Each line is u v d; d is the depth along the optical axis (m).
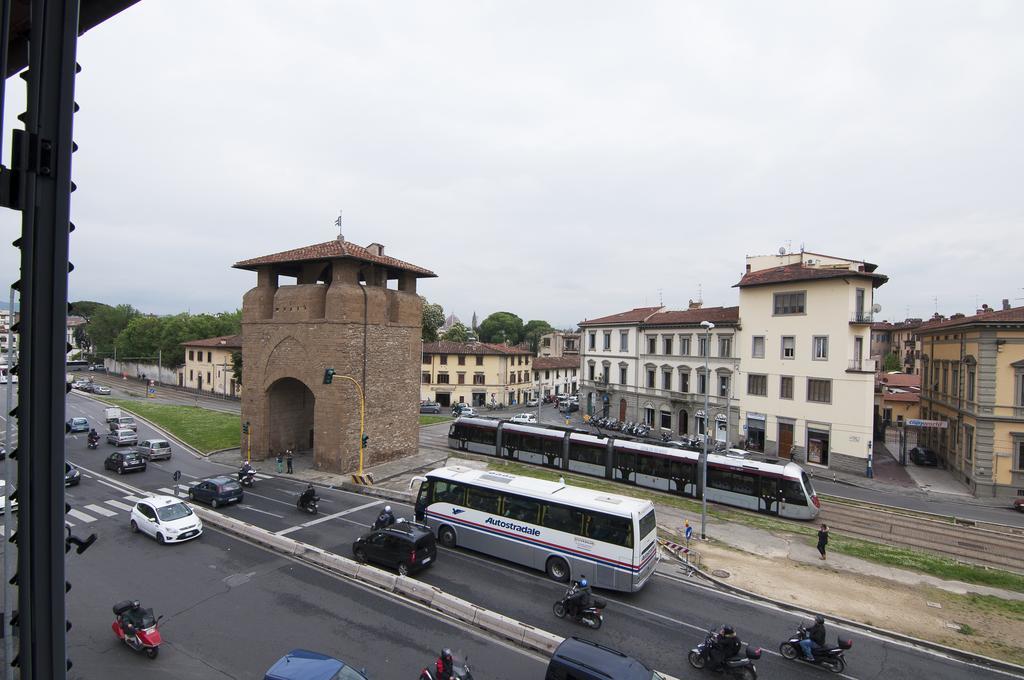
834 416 40.78
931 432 45.81
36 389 3.21
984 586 20.31
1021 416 33.19
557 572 19.48
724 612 17.77
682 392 51.94
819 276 41.28
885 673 14.62
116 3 4.68
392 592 18.14
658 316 57.22
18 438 3.18
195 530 22.20
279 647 14.55
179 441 45.19
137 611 14.48
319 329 35.25
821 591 19.42
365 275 39.91
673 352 53.34
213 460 38.53
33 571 3.24
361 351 35.59
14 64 4.73
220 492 26.75
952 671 14.80
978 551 24.61
